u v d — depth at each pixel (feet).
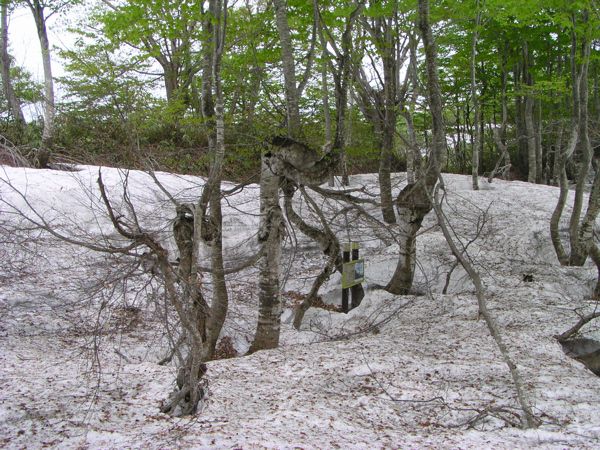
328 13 25.62
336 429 14.82
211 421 15.02
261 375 19.43
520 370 19.67
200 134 38.60
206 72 23.82
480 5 39.55
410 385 18.53
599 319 25.67
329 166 23.02
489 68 61.36
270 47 28.55
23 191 34.24
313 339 27.22
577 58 32.63
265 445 13.34
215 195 23.22
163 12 24.94
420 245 38.11
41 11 42.16
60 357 21.35
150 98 35.29
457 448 13.62
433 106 23.82
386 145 36.58
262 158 23.18
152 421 14.98
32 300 26.50
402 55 35.63
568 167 65.57
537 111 61.36
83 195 35.58
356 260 31.24
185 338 16.06
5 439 13.74
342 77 23.11
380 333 26.40
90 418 14.98
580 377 19.21
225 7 21.47
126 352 22.72
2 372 18.79
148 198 31.96
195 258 15.74
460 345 22.84
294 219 28.02
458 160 70.54
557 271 33.91
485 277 33.45
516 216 43.01
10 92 49.55
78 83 40.93
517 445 13.96
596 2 30.35
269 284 24.18
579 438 14.40
